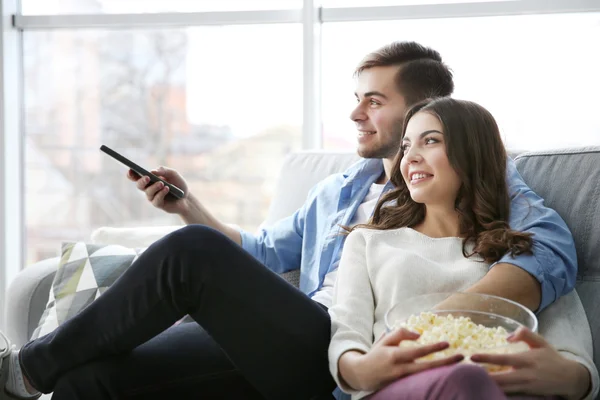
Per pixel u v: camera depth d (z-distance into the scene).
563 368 1.28
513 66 2.85
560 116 2.84
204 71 3.25
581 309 1.56
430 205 1.65
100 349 1.48
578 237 1.64
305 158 2.34
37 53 3.30
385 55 2.03
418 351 1.20
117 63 3.30
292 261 2.09
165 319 1.46
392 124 2.00
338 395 1.58
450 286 1.54
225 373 1.57
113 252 2.11
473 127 1.62
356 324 1.50
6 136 3.17
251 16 3.03
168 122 3.31
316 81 2.98
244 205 3.29
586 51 2.79
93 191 3.38
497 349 1.21
